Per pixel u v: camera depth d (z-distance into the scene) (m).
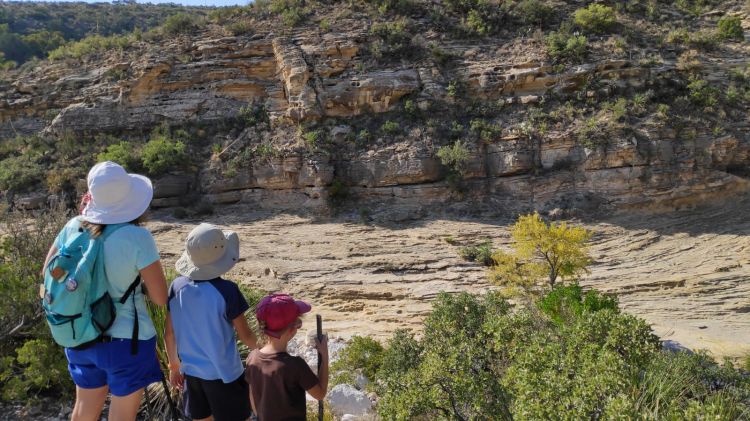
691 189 34.72
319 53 41.47
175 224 34.59
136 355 4.34
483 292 25.91
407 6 46.53
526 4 45.22
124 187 4.25
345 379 10.63
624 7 47.97
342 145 38.34
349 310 24.78
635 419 5.33
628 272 29.19
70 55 47.81
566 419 5.84
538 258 27.00
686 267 29.47
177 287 4.55
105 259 4.11
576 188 35.53
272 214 36.44
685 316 24.45
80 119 41.59
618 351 8.91
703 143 35.53
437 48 41.66
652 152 34.97
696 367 9.76
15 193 37.38
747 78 39.50
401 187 36.69
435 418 7.67
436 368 7.89
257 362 4.45
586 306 16.91
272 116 40.56
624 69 38.88
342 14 45.81
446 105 39.53
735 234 32.19
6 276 6.84
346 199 37.00
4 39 75.19
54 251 4.22
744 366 17.28
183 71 42.47
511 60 40.88
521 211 35.19
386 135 38.47
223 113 41.56
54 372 6.31
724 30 44.97
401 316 23.23
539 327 11.46
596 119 36.72
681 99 37.56
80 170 37.88
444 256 30.27
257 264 29.14
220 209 37.34
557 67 39.31
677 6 50.16
